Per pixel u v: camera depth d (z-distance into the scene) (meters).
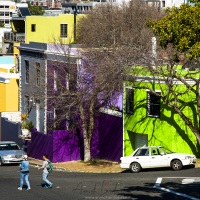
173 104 65.56
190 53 53.94
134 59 67.56
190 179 55.34
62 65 80.12
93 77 73.62
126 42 78.12
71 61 78.50
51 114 84.25
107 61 69.19
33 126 90.50
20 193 51.62
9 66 110.44
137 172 63.31
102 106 76.50
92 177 60.50
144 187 51.66
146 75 70.12
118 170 68.94
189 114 68.88
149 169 64.50
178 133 69.38
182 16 55.75
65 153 77.81
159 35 57.59
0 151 79.50
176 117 69.38
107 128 76.75
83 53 77.81
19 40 141.88
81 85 74.62
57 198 48.53
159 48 73.69
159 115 70.25
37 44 90.75
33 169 72.31
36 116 91.00
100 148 77.75
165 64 67.00
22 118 92.31
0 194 51.50
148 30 97.62
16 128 91.19
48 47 87.56
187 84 63.91
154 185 52.47
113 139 75.88
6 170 73.19
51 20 133.88
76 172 68.81
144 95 71.00
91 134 76.62
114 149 75.81
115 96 75.31
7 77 101.62
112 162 75.19
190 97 68.69
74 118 77.12
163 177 57.34
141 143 73.12
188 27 55.66
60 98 75.69
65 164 75.88
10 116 98.94
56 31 133.88
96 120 77.69
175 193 48.47
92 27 123.38
